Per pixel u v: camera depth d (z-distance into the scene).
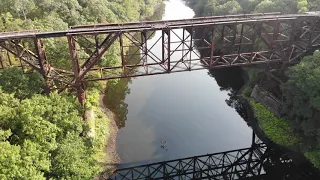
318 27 33.75
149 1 94.12
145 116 38.59
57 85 32.09
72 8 46.03
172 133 35.31
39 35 24.75
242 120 38.72
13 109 21.47
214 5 71.06
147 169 29.64
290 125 33.47
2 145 18.33
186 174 29.89
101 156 29.84
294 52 34.50
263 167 31.75
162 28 27.11
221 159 32.06
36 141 21.48
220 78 51.06
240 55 32.19
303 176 29.84
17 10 40.53
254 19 30.09
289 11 44.41
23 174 18.31
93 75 37.47
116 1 67.12
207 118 38.91
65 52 34.41
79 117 26.88
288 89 31.84
